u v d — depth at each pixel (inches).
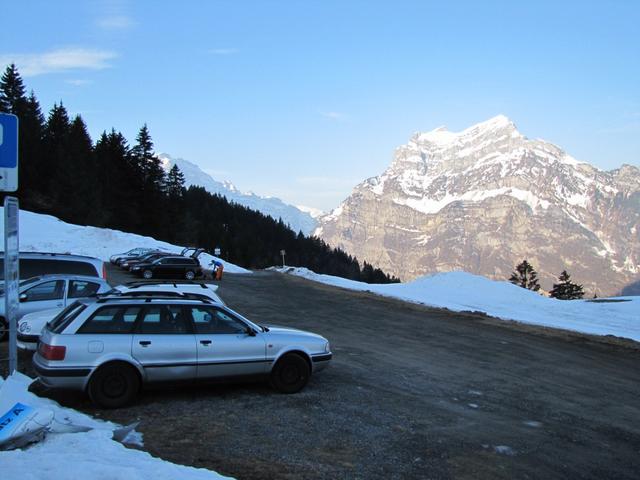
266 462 251.8
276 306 920.9
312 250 7273.6
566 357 612.7
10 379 314.2
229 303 923.4
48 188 3218.5
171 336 341.7
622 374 544.7
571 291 4338.1
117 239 2065.7
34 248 1750.7
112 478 200.8
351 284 1541.6
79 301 352.8
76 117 3826.3
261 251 5930.1
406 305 1032.8
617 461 294.7
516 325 850.8
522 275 4579.2
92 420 291.9
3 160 289.9
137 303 343.6
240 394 368.5
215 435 284.5
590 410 394.3
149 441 269.7
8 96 3321.9
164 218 3902.6
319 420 319.9
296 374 374.9
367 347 587.8
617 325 988.6
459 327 794.2
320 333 668.1
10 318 309.1
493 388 436.8
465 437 309.4
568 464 283.3
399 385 421.1
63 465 209.2
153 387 336.8
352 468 252.8
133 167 3695.9
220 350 350.9
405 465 261.4
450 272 1520.7
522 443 307.9
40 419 251.8
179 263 1390.3
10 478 194.5
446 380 452.1
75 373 319.0
